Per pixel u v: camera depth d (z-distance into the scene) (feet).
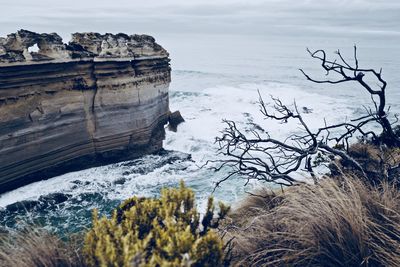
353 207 11.18
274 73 335.67
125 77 72.79
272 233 11.69
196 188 57.62
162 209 10.26
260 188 20.63
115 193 59.11
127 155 76.64
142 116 78.64
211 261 9.03
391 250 10.20
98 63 67.77
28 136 58.70
